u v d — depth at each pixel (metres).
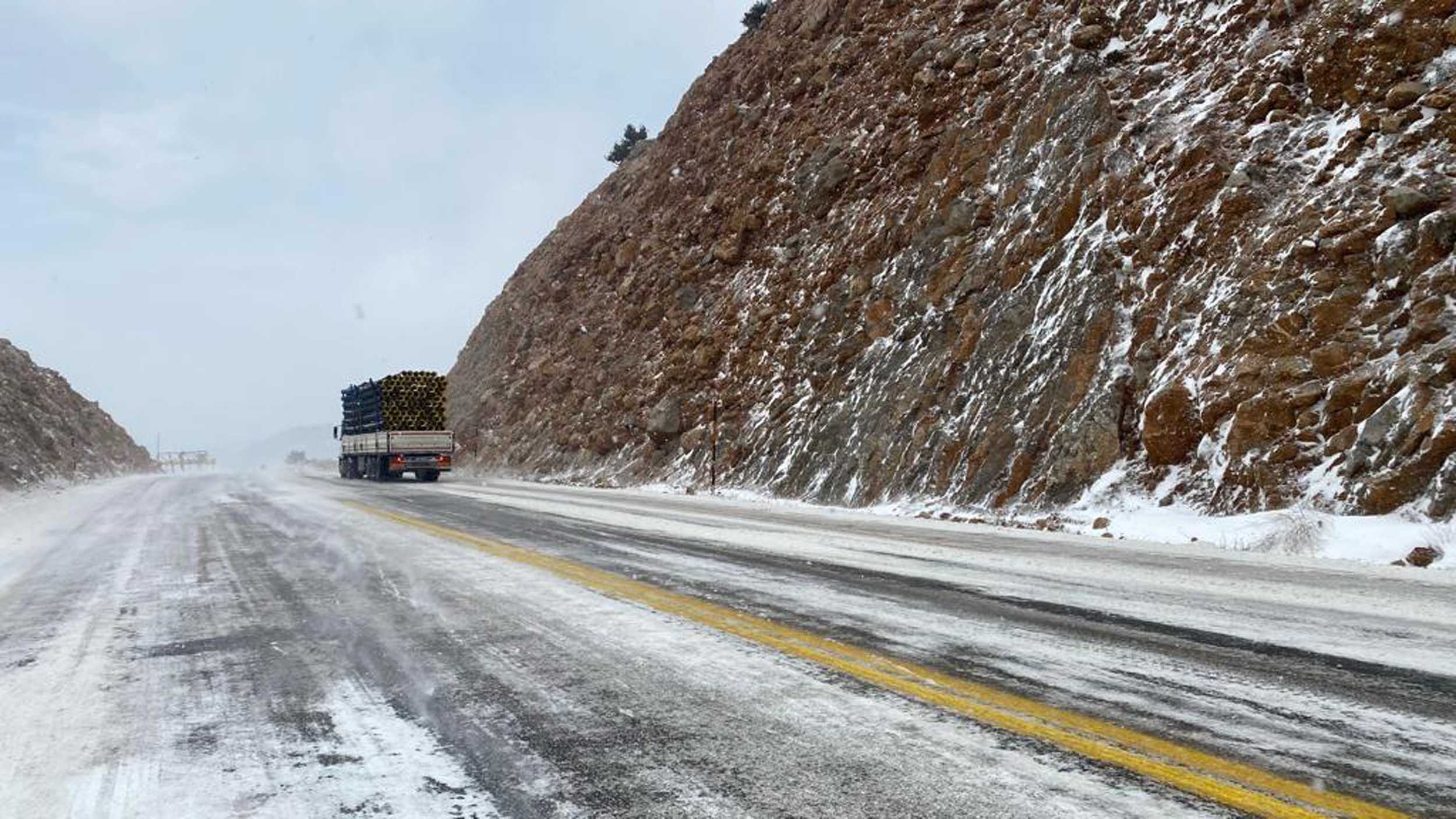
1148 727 3.71
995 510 14.29
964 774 3.22
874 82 26.88
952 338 17.75
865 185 24.55
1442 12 13.20
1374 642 5.26
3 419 32.47
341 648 5.38
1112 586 7.33
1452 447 9.60
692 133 38.09
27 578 8.80
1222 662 4.79
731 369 25.61
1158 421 12.99
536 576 7.98
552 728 3.82
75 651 5.52
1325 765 3.27
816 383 21.38
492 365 48.59
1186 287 14.01
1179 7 18.38
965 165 20.05
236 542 11.28
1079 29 19.36
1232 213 13.90
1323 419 11.17
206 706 4.26
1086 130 17.33
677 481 24.44
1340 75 14.14
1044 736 3.62
